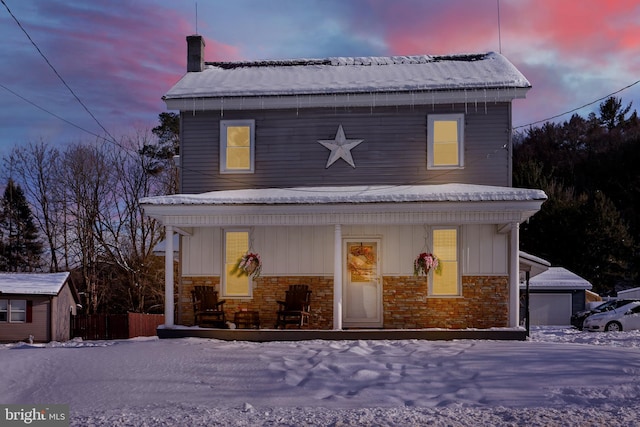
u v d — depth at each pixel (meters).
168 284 17.02
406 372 11.75
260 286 18.31
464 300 17.83
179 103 18.69
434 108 18.45
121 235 43.56
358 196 16.44
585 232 42.66
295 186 18.66
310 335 16.50
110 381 11.45
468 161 18.25
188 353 13.65
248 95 18.53
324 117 18.75
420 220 16.58
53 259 44.44
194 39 21.25
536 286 35.59
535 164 48.75
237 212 16.75
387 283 18.02
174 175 43.31
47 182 44.25
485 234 17.92
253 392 10.71
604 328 28.83
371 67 20.92
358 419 8.98
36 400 10.50
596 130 61.31
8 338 29.86
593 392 10.26
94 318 29.94
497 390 10.49
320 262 18.23
